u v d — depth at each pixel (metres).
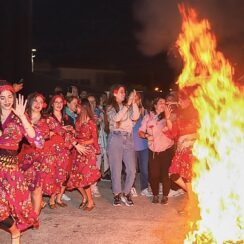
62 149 6.31
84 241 5.23
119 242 5.18
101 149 8.68
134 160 7.05
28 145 5.68
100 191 8.16
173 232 5.52
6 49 14.60
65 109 6.98
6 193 4.47
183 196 7.71
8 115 4.59
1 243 5.20
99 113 8.62
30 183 5.65
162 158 7.05
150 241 5.20
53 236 5.41
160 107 7.20
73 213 6.49
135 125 7.71
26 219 4.62
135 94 7.02
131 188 7.19
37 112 5.80
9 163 4.50
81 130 6.61
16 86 5.18
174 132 7.00
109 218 6.21
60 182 6.27
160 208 6.82
